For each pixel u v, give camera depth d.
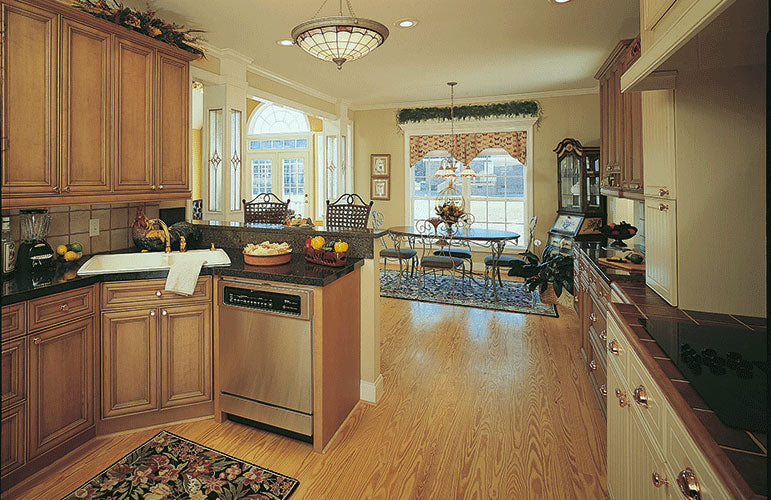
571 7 3.47
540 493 1.92
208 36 4.05
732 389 1.03
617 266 2.65
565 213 6.18
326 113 6.73
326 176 7.23
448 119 7.09
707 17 0.95
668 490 1.06
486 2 3.36
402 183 7.50
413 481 2.02
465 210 7.27
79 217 2.80
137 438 2.33
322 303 2.21
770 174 0.62
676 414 1.01
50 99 2.22
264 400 2.38
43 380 2.01
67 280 2.12
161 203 3.48
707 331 1.45
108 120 2.52
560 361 3.41
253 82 5.08
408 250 6.08
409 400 2.79
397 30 3.92
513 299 5.35
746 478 0.72
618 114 3.40
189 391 2.49
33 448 1.97
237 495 1.92
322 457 2.20
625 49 3.16
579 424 2.49
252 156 8.64
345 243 2.52
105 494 1.91
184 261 2.41
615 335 1.71
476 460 2.17
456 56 4.70
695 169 1.70
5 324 1.85
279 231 2.98
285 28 3.85
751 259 1.67
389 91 6.41
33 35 2.14
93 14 2.46
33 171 2.16
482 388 2.96
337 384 2.42
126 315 2.32
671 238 1.76
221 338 2.49
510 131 6.84
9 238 2.27
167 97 2.89
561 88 6.28
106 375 2.30
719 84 1.66
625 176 3.20
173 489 1.95
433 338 3.97
